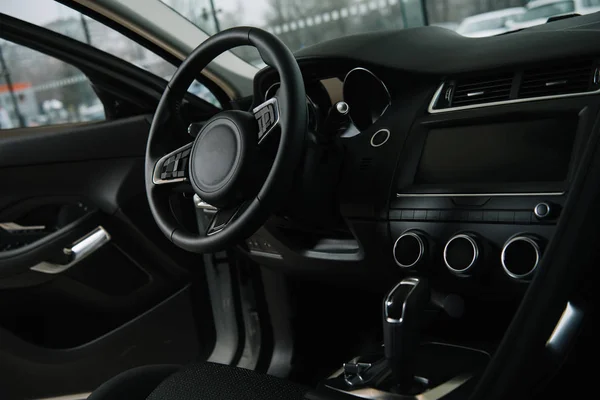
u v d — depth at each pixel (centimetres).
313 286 156
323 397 85
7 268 147
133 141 155
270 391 89
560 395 101
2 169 152
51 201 157
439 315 115
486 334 122
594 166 87
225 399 88
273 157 98
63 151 153
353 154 117
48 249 148
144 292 164
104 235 157
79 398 160
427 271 105
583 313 96
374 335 153
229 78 166
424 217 106
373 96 121
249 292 165
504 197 98
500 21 225
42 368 154
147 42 157
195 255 166
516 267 92
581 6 171
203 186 99
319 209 117
